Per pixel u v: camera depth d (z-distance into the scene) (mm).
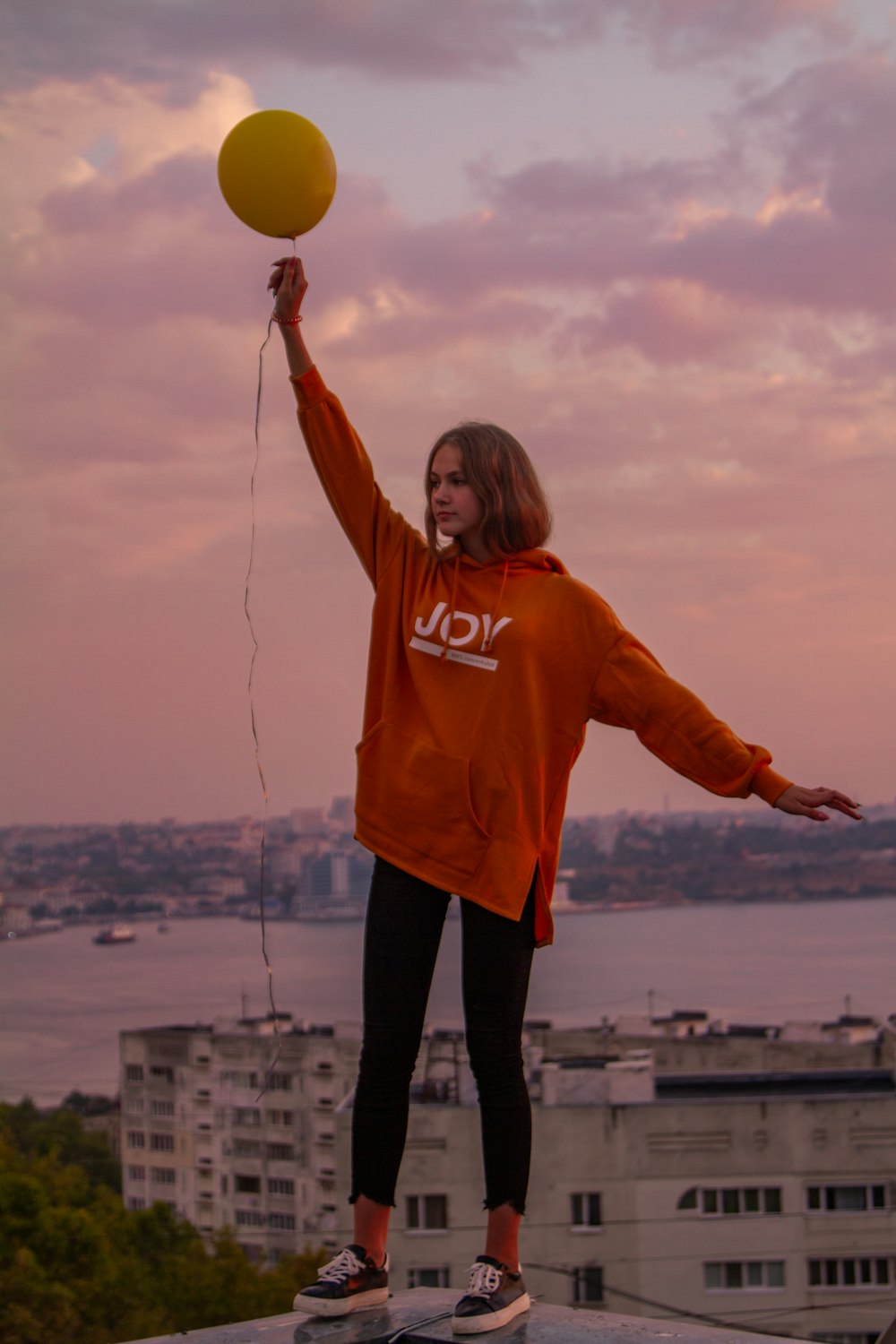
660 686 2885
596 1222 28344
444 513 2967
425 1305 2764
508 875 2816
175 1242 35938
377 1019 2842
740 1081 32375
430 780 2865
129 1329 28891
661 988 107938
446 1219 26938
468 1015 2854
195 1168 46469
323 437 3100
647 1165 28453
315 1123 44250
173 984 133500
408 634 2998
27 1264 27797
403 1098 2850
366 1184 2824
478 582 2980
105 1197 36562
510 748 2854
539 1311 2678
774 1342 2391
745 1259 28047
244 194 3125
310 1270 32625
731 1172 28312
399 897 2871
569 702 2916
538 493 3014
